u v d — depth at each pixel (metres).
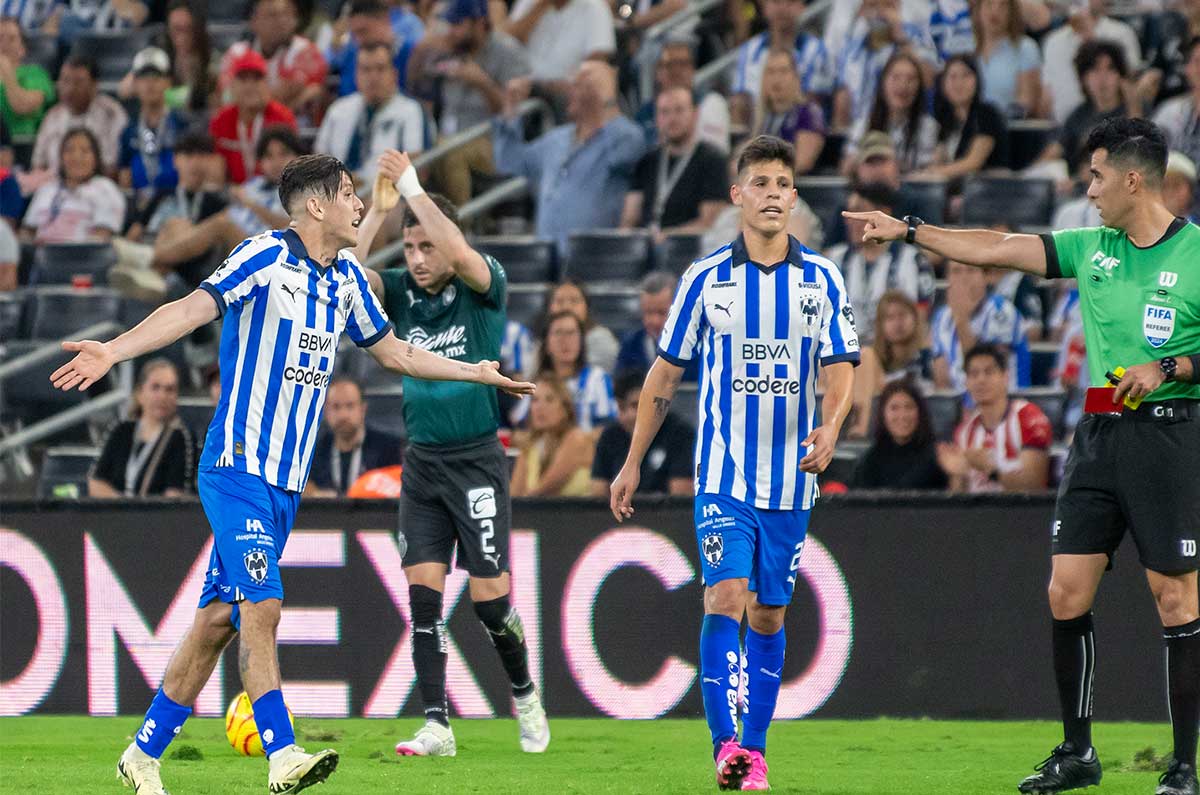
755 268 18.12
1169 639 17.50
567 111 43.47
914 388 29.95
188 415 35.94
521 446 32.44
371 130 41.69
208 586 16.59
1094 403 17.77
